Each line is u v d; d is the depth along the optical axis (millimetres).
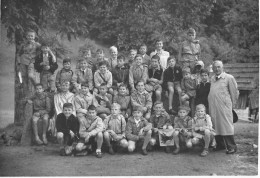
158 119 6496
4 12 7285
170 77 7262
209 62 12523
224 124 6297
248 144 7062
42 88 6891
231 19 14078
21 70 7629
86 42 15711
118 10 9961
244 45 14078
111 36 15125
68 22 9070
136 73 7223
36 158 5941
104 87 6828
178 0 9859
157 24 11477
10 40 8078
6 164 5598
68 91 6906
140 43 11914
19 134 7016
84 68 7219
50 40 8805
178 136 6270
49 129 6910
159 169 5484
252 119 9914
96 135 6027
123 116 6516
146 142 6176
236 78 11297
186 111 6434
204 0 9820
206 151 6145
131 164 5695
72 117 6207
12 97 11484
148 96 6840
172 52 11461
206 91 6727
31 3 8047
